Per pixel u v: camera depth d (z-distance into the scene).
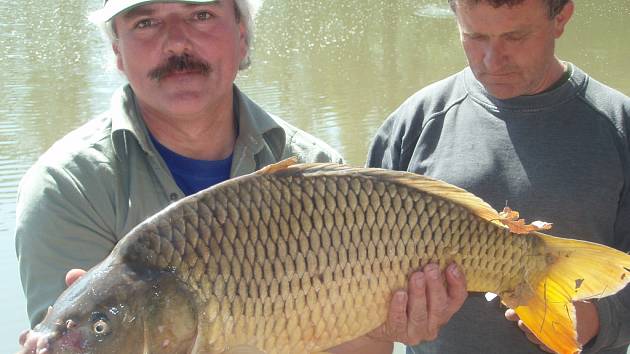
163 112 1.24
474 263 1.13
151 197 1.21
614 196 1.32
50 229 1.14
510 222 1.12
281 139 1.36
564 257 1.15
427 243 1.10
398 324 1.10
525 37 1.27
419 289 1.09
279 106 4.05
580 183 1.31
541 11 1.25
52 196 1.15
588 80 1.37
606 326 1.29
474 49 1.31
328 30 6.44
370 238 1.07
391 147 1.48
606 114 1.34
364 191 1.07
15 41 6.05
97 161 1.19
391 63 5.14
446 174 1.38
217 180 1.29
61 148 1.20
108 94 4.37
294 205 1.03
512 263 1.15
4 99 4.24
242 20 1.33
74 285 0.97
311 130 3.63
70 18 7.11
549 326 1.15
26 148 3.43
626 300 1.31
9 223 2.63
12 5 7.97
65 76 4.82
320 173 1.06
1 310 2.16
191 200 1.00
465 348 1.37
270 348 1.04
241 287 1.01
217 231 1.00
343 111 3.95
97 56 5.41
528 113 1.35
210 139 1.29
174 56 1.22
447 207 1.11
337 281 1.05
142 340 0.96
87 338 0.94
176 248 0.98
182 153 1.28
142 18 1.22
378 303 1.09
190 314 0.98
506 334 1.34
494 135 1.37
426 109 1.45
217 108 1.27
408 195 1.09
